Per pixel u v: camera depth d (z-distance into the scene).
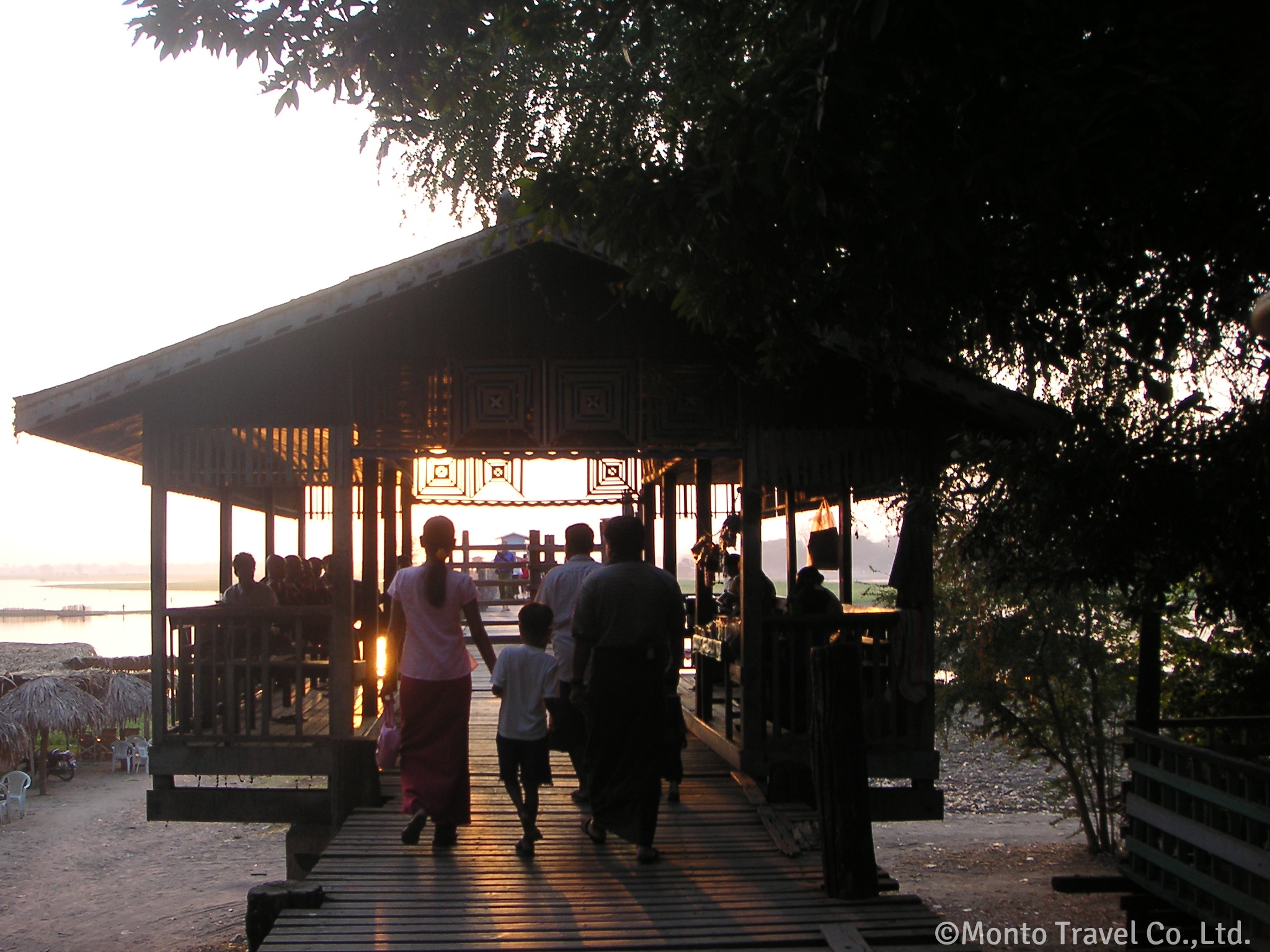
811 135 4.49
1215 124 4.38
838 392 8.16
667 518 12.72
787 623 8.13
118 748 25.66
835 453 8.10
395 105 6.52
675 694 7.17
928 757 8.14
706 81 5.73
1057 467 5.39
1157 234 5.13
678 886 5.52
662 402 8.07
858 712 5.44
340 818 6.89
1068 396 7.17
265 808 7.85
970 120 4.68
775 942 4.79
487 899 5.31
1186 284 5.41
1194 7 4.12
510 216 7.54
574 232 7.51
